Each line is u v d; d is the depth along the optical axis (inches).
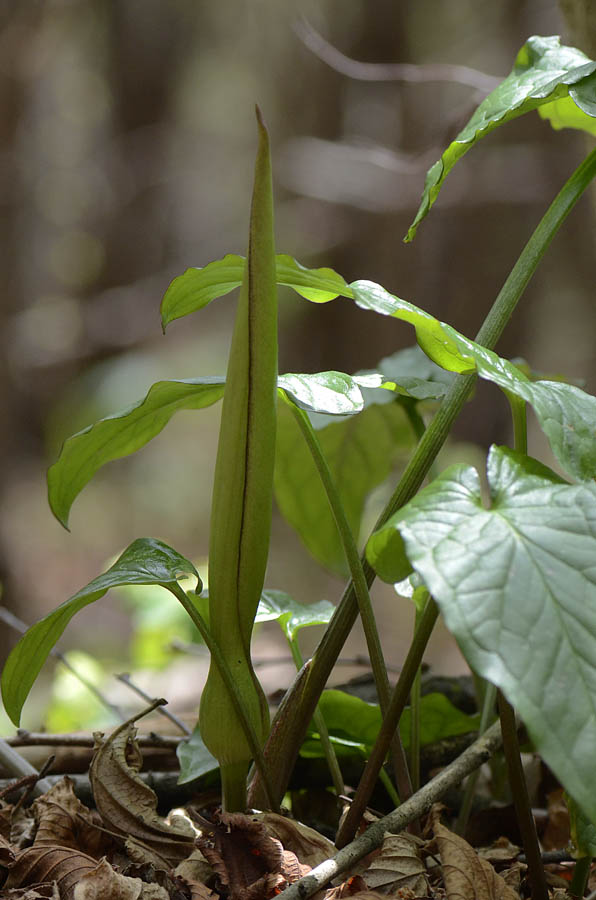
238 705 28.5
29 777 30.8
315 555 37.4
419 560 25.8
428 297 121.0
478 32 118.3
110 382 139.4
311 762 32.9
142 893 28.4
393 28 122.5
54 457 141.2
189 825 29.9
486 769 35.1
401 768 29.7
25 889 28.7
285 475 36.7
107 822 29.6
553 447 26.7
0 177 110.6
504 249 116.5
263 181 27.6
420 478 29.4
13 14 99.5
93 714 46.6
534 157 105.2
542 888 28.7
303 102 136.2
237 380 28.1
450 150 29.3
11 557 104.0
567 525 26.1
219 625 28.7
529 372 34.2
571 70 29.2
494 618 25.5
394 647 108.3
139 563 28.9
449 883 28.2
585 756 24.9
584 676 25.2
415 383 29.5
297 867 28.5
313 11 120.6
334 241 128.0
